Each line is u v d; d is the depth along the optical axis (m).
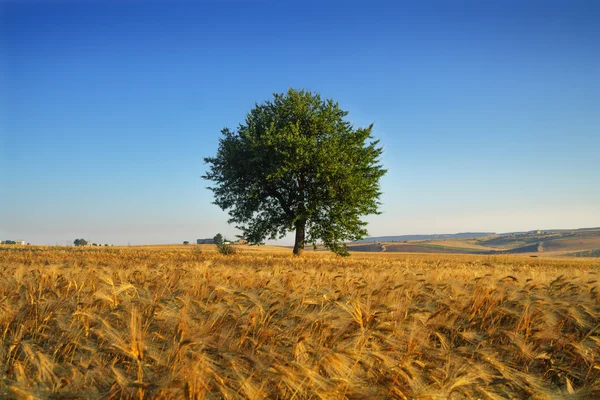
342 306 5.65
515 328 6.50
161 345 4.88
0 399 3.32
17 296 7.07
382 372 4.48
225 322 5.64
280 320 5.65
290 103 42.06
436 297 8.12
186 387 3.58
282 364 4.17
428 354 5.16
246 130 42.41
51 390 3.80
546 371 5.47
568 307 7.22
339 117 43.53
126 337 4.59
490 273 13.34
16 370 4.12
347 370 4.24
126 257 28.34
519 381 4.90
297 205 42.22
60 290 7.64
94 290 7.87
